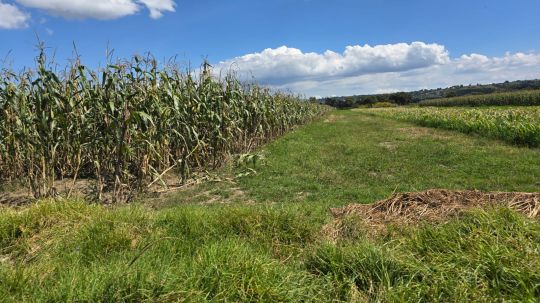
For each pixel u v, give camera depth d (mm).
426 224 3752
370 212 4590
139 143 6520
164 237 3670
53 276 2992
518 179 7105
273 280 2717
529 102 46156
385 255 3010
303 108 26469
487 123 15078
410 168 8719
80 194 6691
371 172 8562
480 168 8344
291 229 4020
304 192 6832
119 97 6324
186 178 7902
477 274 2697
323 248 3270
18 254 3689
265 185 7375
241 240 3732
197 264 2910
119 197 6578
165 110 6703
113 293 2475
